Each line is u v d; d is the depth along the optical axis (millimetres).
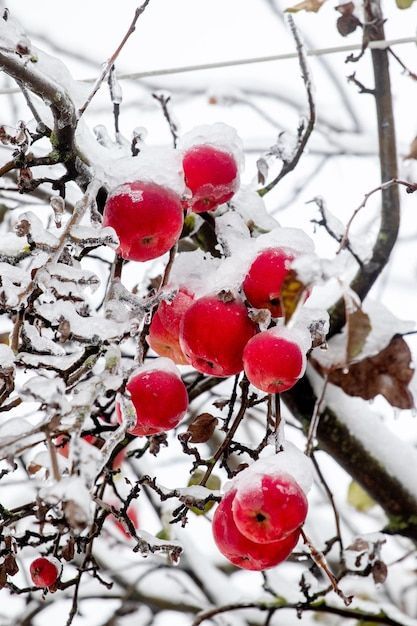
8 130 1713
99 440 1878
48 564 1789
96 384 1601
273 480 1686
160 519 2486
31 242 1658
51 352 1686
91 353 1665
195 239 1974
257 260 1722
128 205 1702
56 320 1663
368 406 2121
